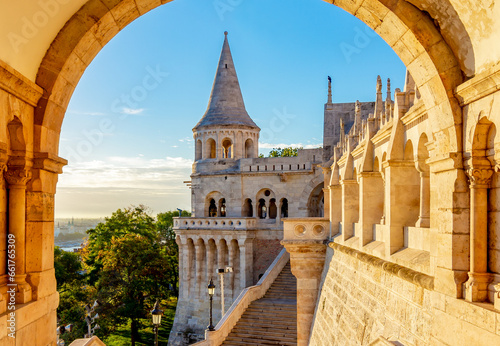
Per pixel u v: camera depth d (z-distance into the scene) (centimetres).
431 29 899
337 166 2700
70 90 1088
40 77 996
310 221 2770
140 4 1029
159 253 5547
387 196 1394
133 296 5091
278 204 5059
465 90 842
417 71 977
